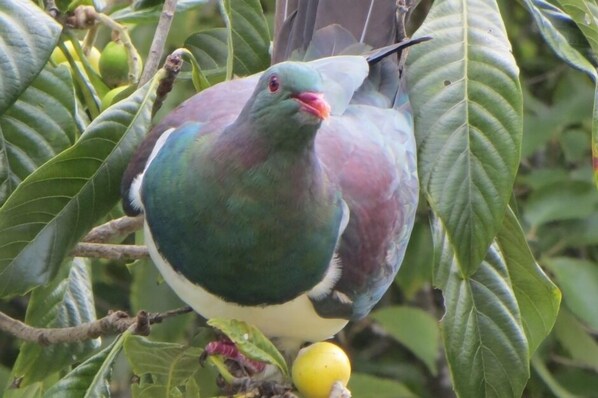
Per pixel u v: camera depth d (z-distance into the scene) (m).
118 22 7.74
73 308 7.51
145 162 6.93
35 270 6.51
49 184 6.45
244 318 7.01
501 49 6.69
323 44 8.13
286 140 6.38
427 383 11.66
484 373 7.14
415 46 6.74
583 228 10.29
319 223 6.70
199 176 6.56
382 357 11.87
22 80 6.00
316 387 6.39
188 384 6.88
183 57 7.36
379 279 7.25
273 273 6.72
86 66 7.55
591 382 10.95
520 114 6.56
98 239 7.33
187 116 7.02
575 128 10.83
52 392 6.50
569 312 10.30
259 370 6.94
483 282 7.16
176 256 6.76
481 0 6.87
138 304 8.52
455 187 6.50
